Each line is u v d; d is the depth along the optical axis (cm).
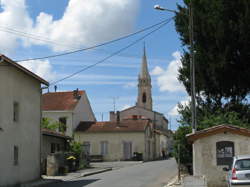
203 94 3219
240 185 1680
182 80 3250
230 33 2977
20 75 2544
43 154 3328
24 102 2609
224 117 2803
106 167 4175
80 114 6050
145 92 11162
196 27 3097
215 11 3048
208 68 3052
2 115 2250
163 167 4031
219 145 2245
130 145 5956
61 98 5975
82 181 2656
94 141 5966
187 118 3011
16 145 2450
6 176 2275
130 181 2577
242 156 1781
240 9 3002
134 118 7169
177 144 2845
